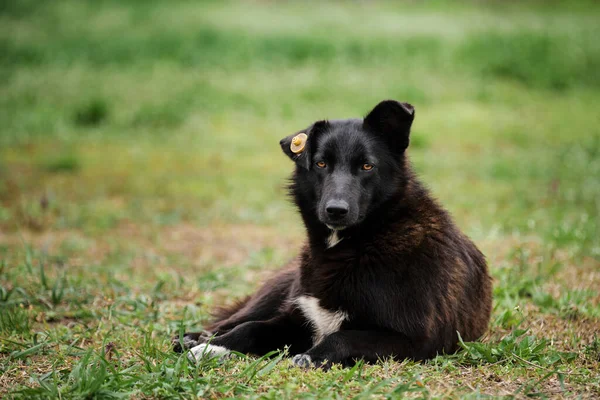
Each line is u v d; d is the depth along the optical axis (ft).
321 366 19.76
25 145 72.74
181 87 92.12
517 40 106.01
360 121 23.00
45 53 106.42
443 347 21.70
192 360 20.80
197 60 105.29
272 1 145.89
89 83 94.68
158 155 69.00
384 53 106.93
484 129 76.38
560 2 146.10
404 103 22.25
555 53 102.53
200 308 28.71
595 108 85.51
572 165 59.26
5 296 28.02
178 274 33.71
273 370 19.97
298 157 22.89
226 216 48.60
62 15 127.34
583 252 35.55
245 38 109.70
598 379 19.42
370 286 21.34
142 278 33.53
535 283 30.50
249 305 25.55
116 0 139.54
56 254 37.17
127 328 25.61
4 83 94.32
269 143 74.08
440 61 103.96
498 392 18.53
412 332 20.93
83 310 27.40
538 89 95.66
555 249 36.01
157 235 42.91
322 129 22.94
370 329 21.39
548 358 21.24
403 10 138.51
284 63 104.73
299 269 23.90
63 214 47.26
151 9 133.08
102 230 44.16
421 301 21.07
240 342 22.52
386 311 21.07
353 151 22.03
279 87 93.56
